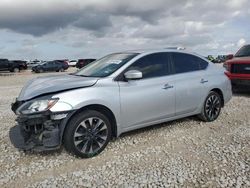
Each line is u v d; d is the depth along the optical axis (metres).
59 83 5.00
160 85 5.78
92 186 3.92
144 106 5.52
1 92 13.96
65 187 3.91
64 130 4.66
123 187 3.87
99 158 4.85
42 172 4.36
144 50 6.01
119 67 5.43
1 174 4.30
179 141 5.63
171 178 4.09
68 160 4.77
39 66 39.22
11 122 7.16
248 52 11.14
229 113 7.82
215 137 5.84
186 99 6.26
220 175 4.16
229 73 10.52
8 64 39.72
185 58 6.54
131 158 4.83
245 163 4.55
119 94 5.18
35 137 4.59
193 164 4.56
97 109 5.03
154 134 6.03
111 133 5.22
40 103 4.53
